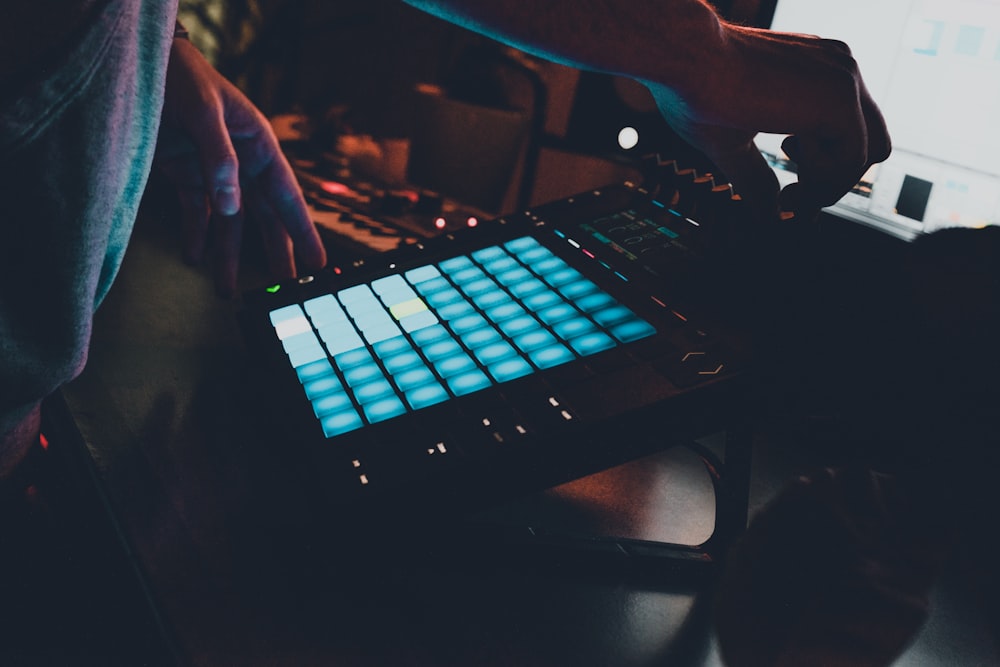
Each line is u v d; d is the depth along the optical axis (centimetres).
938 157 59
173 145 70
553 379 50
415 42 107
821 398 45
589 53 39
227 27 129
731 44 42
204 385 66
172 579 46
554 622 46
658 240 61
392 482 45
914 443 39
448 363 53
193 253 76
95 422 60
